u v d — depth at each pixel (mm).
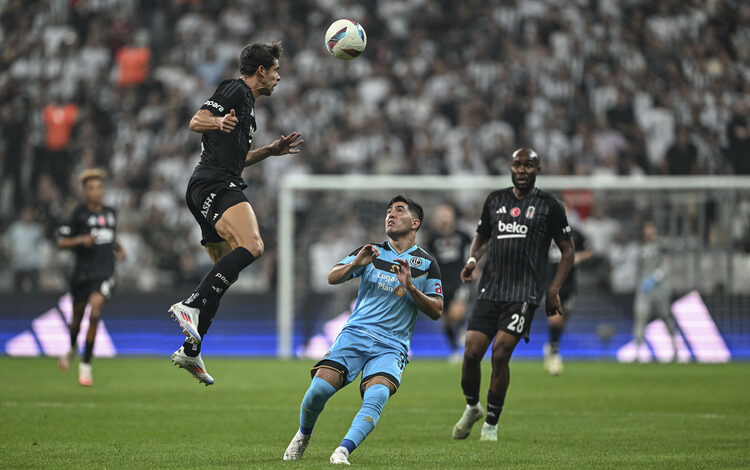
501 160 75750
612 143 76312
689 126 77625
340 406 34031
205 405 34125
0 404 33812
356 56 24875
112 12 88875
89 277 41500
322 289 66812
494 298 25891
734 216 64375
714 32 83000
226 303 65625
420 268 21750
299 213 72188
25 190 78812
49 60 85750
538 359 63625
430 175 75438
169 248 70312
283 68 83312
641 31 82812
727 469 20328
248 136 22281
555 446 24203
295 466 19797
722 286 63781
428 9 87375
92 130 81250
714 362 60438
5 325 64750
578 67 81062
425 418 30859
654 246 60781
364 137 78312
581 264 64688
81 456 21922
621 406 34375
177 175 76188
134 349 64125
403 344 21312
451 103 80812
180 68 85125
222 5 89625
